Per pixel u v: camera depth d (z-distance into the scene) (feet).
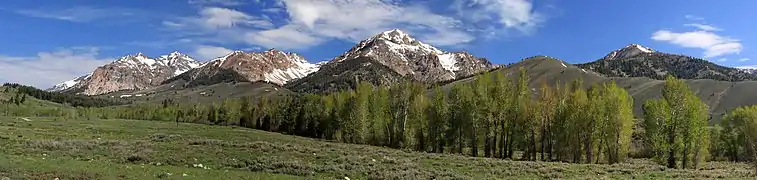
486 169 147.02
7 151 138.31
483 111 231.50
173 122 532.32
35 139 189.57
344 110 321.73
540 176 135.54
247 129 452.76
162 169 116.37
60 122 384.68
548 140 228.02
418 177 125.59
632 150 277.44
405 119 275.80
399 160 158.92
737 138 281.74
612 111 205.77
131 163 129.80
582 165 164.04
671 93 192.95
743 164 227.40
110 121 456.45
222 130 394.52
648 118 198.18
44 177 92.68
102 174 100.94
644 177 130.21
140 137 245.65
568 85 230.89
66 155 139.44
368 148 226.58
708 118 195.83
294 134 431.02
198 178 104.83
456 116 247.50
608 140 206.69
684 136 189.37
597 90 220.84
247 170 130.31
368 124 297.12
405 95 278.46
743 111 277.23
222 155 148.05
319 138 371.76
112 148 155.33
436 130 258.98
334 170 132.67
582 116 211.20
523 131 230.27
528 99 230.27
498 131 235.81
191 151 152.25
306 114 416.46
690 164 190.08
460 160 168.76
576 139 215.10
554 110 224.53
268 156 150.10
